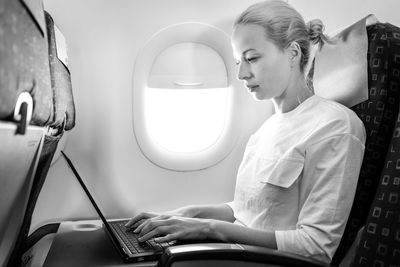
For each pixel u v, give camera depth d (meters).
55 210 1.73
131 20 1.71
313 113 1.38
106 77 1.72
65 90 1.18
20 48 0.55
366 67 1.27
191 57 1.77
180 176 1.83
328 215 1.15
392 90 1.22
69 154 1.72
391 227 0.94
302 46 1.42
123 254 1.14
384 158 1.22
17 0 0.54
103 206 1.77
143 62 1.73
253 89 1.43
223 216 1.61
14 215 0.77
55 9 1.64
